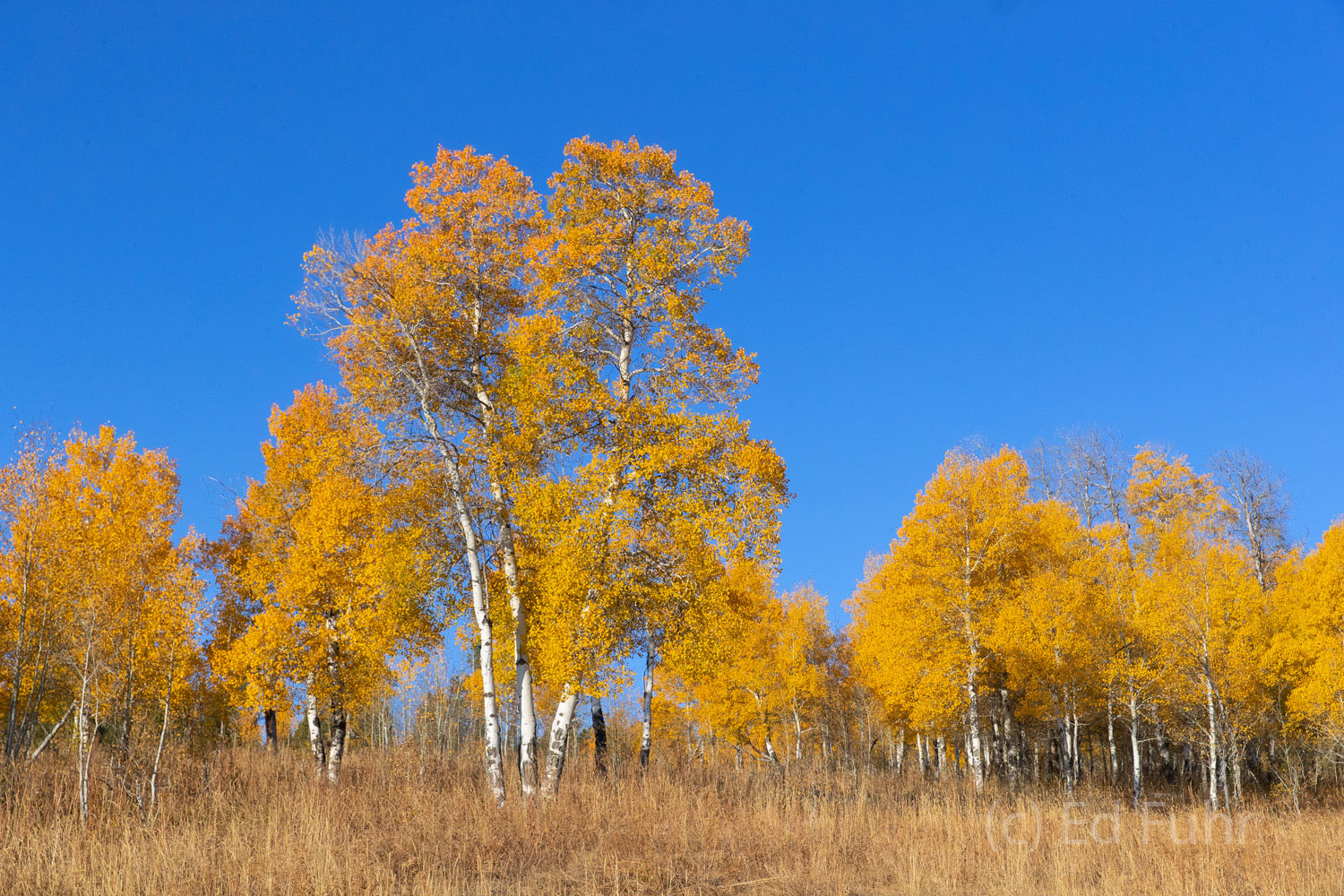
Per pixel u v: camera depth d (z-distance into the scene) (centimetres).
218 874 1003
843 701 3747
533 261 1731
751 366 1733
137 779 1472
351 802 1470
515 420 1677
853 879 1198
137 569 1664
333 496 1989
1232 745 2502
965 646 2559
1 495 2141
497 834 1238
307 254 1578
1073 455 3609
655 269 1703
